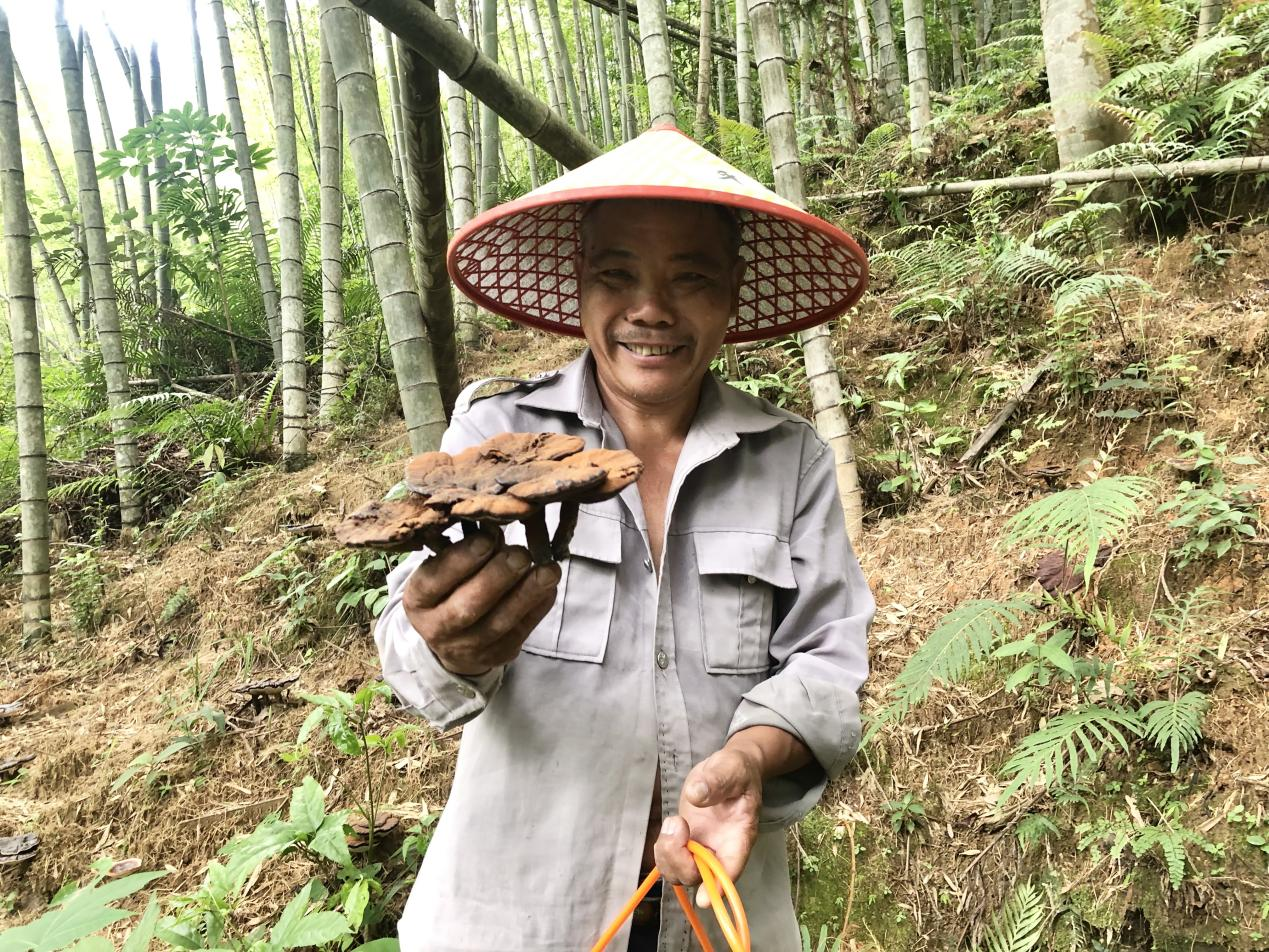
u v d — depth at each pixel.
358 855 2.36
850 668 1.21
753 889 1.23
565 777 1.13
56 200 8.74
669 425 1.31
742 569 1.20
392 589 1.19
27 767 3.23
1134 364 3.03
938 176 4.84
